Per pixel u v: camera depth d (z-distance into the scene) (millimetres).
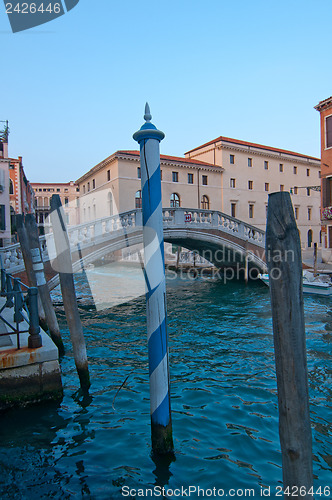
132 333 8664
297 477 1935
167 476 3234
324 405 4676
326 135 20688
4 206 23688
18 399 4418
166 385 3316
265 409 4598
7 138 24656
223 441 3826
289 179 35719
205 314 10898
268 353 6984
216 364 6387
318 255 24969
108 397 4969
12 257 10164
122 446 3732
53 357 4582
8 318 6293
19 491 3066
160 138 3172
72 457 3553
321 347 7199
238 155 32344
